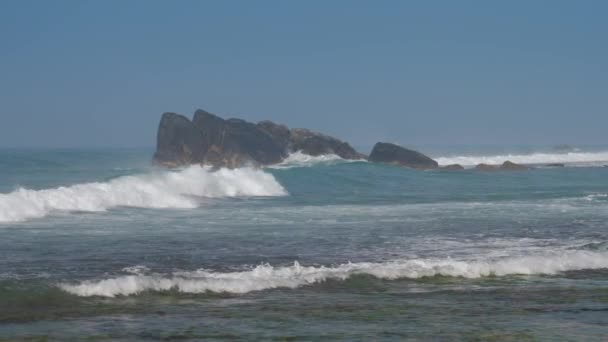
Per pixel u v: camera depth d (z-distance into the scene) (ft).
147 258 65.98
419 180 185.16
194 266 62.90
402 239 79.66
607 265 66.59
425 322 46.01
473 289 56.44
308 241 77.66
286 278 58.18
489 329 44.45
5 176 171.12
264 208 113.50
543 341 41.91
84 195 107.14
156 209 109.29
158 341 41.37
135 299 51.55
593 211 108.37
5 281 54.03
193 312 48.19
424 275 60.95
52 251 68.64
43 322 45.24
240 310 48.88
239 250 71.31
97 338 41.83
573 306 50.78
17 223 89.35
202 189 134.92
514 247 74.84
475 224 92.84
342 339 41.91
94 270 60.03
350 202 125.59
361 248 73.51
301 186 161.17
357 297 53.26
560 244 76.79
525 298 53.31
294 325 45.03
